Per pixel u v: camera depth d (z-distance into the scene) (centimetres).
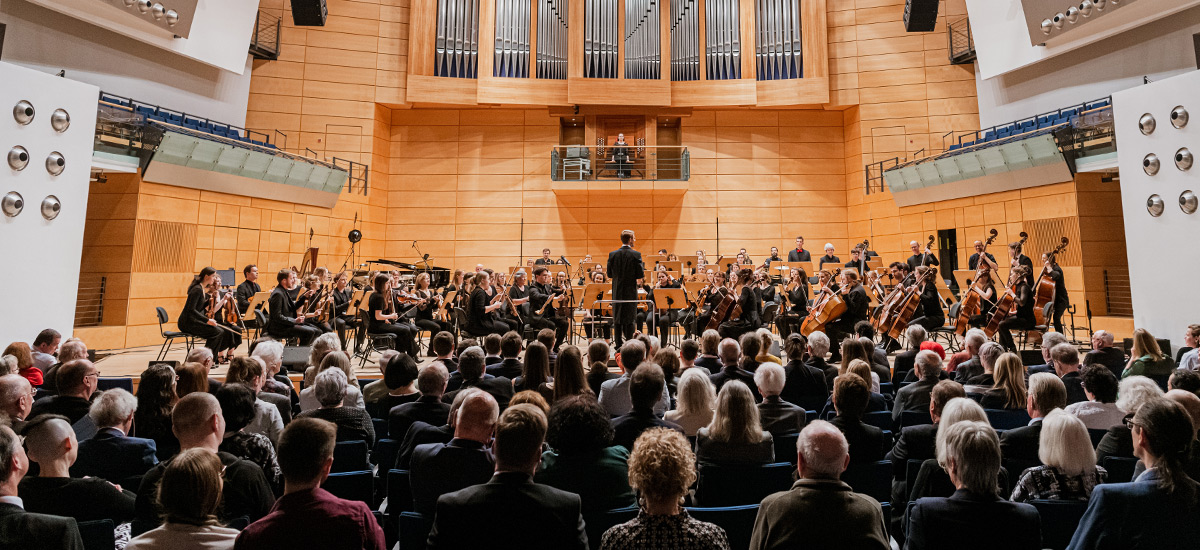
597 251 1482
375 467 359
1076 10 1086
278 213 1252
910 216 1348
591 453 237
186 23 1120
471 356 395
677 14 1480
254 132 1314
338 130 1397
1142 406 207
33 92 697
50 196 712
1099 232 1089
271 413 331
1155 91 774
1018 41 1219
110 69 1111
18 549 177
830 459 192
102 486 225
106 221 1043
